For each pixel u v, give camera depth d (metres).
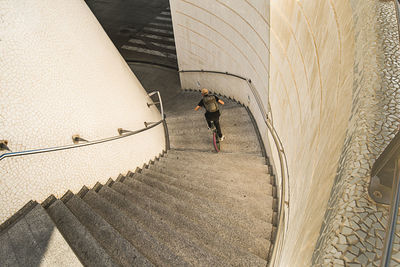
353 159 1.14
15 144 2.72
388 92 1.28
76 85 3.50
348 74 1.38
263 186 4.25
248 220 3.34
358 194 1.05
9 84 2.73
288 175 3.31
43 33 3.12
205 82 8.98
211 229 3.19
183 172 4.89
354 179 1.09
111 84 4.33
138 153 4.96
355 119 1.25
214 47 7.24
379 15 1.66
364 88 1.31
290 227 2.45
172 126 7.38
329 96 1.66
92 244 2.58
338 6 1.63
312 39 2.17
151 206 3.48
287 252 2.04
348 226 1.00
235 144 6.12
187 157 5.73
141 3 14.77
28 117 2.87
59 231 2.55
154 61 11.27
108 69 4.36
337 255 0.95
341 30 1.54
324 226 1.10
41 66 3.04
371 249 0.93
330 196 1.18
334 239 0.98
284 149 3.62
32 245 2.45
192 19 7.22
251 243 2.94
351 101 1.31
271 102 4.40
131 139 4.74
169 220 3.26
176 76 10.67
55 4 3.41
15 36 2.80
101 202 3.32
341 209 1.04
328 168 1.36
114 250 2.65
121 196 3.54
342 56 1.49
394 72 1.33
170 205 3.60
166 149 6.41
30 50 2.94
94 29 4.30
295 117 2.86
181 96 9.77
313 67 2.13
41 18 3.12
